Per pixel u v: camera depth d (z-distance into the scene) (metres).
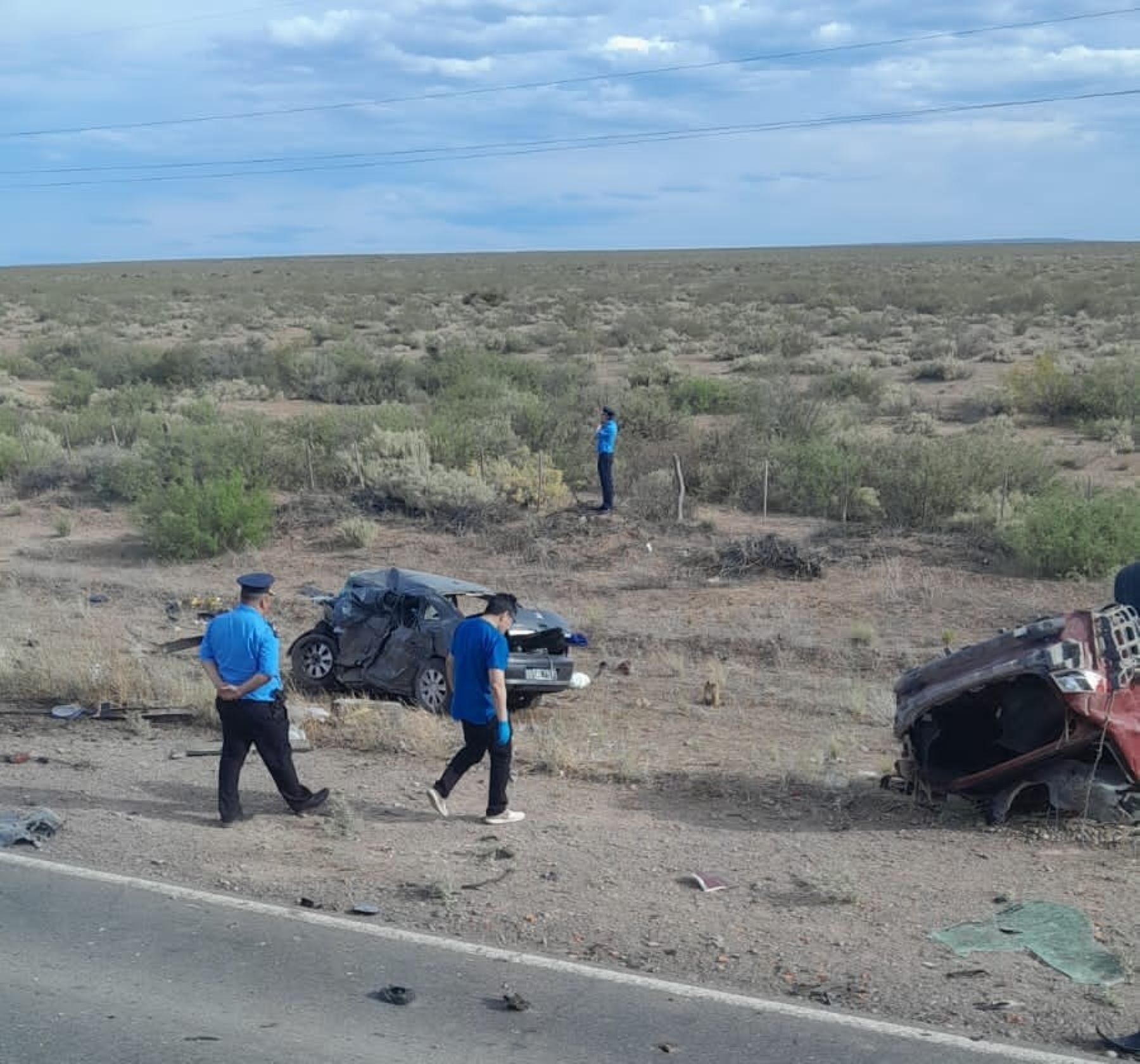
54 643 15.93
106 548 22.91
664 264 156.75
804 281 99.12
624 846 8.83
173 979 6.59
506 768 9.33
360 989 6.49
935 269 117.56
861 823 9.34
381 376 44.47
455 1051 5.83
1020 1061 5.74
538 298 93.62
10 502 26.97
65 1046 5.85
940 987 6.53
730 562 19.55
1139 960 6.83
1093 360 45.62
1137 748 8.88
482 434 27.58
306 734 11.95
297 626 17.78
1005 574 18.62
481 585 19.36
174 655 15.72
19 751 11.38
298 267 180.25
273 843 8.89
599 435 22.69
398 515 23.64
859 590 18.20
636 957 6.95
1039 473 23.66
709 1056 5.79
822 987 6.55
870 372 39.34
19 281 135.62
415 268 164.88
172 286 117.44
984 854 8.59
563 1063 5.72
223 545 22.14
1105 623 9.19
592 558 20.56
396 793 10.15
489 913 7.57
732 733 12.52
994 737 10.09
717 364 51.19
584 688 14.40
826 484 22.89
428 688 13.55
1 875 8.17
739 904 7.70
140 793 10.12
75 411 41.34
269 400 44.03
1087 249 194.62
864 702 13.32
